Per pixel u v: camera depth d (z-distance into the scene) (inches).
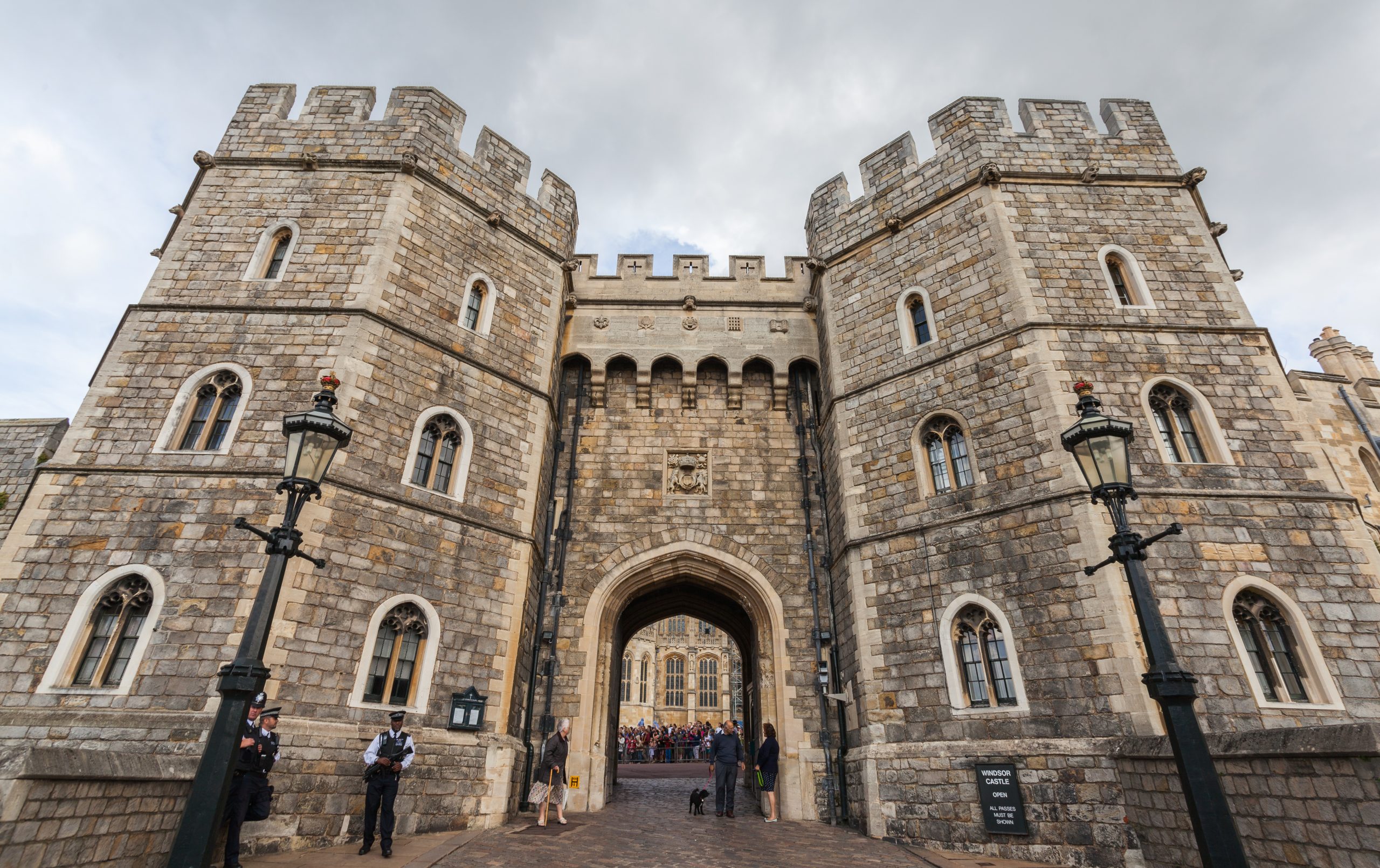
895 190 636.1
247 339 499.8
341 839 394.0
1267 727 390.9
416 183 577.6
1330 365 792.9
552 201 685.3
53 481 443.8
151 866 266.2
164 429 466.9
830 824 515.8
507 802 471.2
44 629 403.5
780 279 754.8
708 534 641.0
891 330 593.3
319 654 421.4
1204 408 484.1
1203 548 436.5
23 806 209.8
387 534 474.0
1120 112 611.8
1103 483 274.2
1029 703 430.9
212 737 229.6
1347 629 417.1
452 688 472.4
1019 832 402.0
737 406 699.4
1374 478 676.7
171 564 423.5
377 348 510.0
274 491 445.1
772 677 604.1
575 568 626.2
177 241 540.7
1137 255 546.3
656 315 732.7
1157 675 237.9
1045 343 503.2
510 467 562.3
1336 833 250.2
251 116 600.4
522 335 613.3
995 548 476.1
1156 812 357.4
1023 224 556.7
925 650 482.6
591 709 579.8
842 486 574.2
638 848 394.9
